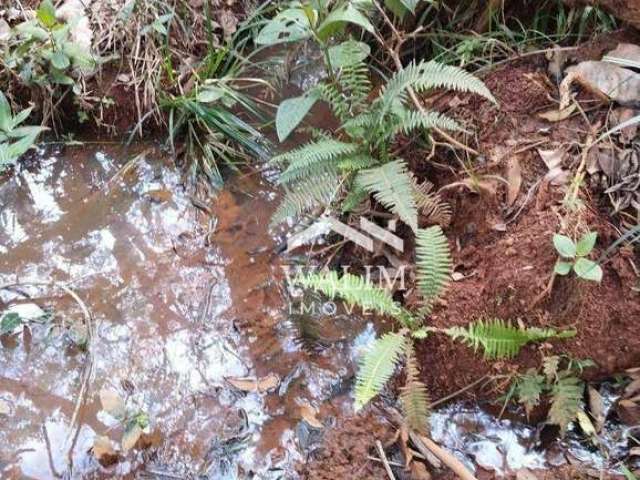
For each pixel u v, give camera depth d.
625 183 1.21
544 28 1.46
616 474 1.08
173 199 1.46
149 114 1.50
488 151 1.31
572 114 1.29
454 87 1.23
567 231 1.17
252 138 1.51
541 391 1.15
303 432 1.16
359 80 1.36
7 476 1.12
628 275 1.14
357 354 1.25
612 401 1.15
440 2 1.50
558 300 1.15
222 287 1.34
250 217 1.43
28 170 1.50
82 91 1.50
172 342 1.27
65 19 1.55
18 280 1.34
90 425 1.17
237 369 1.24
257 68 1.58
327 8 1.45
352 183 1.33
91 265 1.36
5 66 1.47
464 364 1.18
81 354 1.25
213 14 1.61
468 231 1.29
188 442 1.15
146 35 1.52
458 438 1.15
